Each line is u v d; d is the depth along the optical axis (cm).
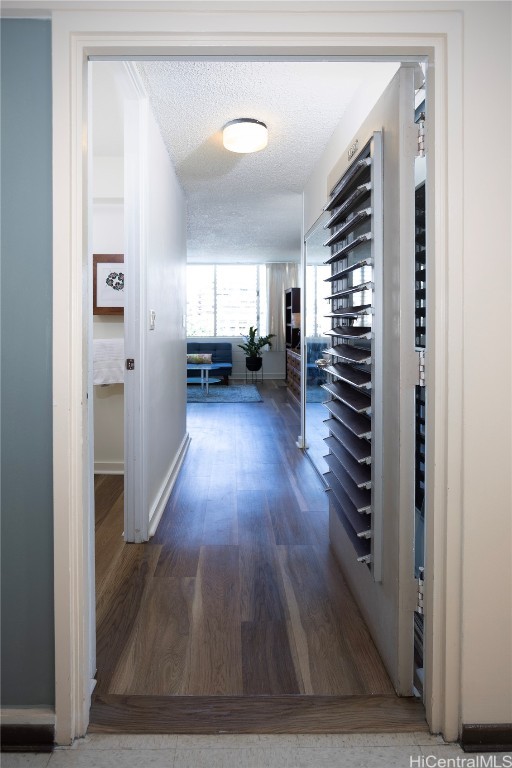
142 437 246
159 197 296
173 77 236
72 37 122
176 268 385
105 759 120
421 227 147
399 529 140
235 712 135
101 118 275
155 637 169
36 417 126
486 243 123
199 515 288
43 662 128
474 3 121
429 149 128
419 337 149
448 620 126
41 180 123
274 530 265
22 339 125
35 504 126
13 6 120
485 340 124
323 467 375
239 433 520
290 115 279
